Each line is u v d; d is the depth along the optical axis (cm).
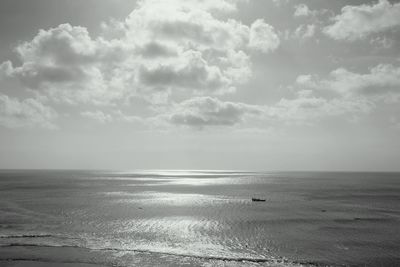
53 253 3850
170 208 7419
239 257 3753
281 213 6831
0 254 3794
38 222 5609
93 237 4603
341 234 4862
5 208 7225
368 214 6800
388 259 3697
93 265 3469
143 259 3672
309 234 4850
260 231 5022
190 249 4050
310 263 3569
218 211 7025
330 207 7912
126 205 7894
